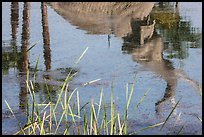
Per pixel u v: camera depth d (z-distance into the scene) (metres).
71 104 13.30
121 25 23.77
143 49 19.41
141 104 13.38
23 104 13.38
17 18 24.81
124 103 13.48
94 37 21.56
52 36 21.70
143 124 11.95
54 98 13.87
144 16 25.48
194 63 17.44
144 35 21.88
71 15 25.80
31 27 23.11
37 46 19.97
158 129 11.64
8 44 20.23
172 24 23.92
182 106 13.19
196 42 20.52
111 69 16.84
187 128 11.71
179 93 14.28
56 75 16.20
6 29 22.81
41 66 17.34
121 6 26.23
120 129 10.34
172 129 11.66
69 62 17.75
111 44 20.30
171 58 18.22
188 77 15.87
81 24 24.14
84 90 14.56
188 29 22.78
